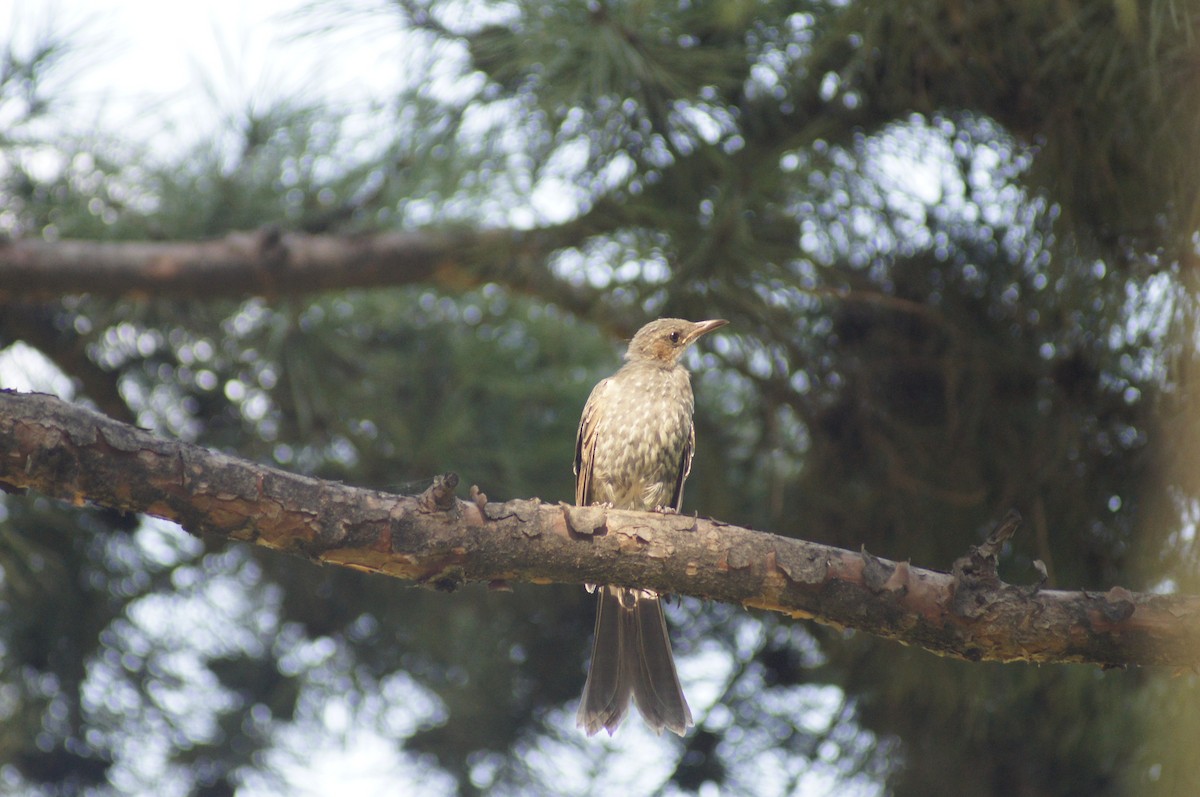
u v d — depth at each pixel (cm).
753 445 1105
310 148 1174
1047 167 812
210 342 1216
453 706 1224
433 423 1188
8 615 1156
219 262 1072
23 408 566
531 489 1187
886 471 960
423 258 1081
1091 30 772
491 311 1236
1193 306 735
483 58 924
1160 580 789
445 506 622
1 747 1131
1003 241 905
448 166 1030
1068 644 634
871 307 952
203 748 1216
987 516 921
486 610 1223
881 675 961
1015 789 983
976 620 636
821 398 977
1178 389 766
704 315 925
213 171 1169
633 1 896
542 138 956
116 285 1063
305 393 1188
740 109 938
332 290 1097
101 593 1190
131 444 580
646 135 926
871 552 969
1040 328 877
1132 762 857
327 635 1253
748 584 652
